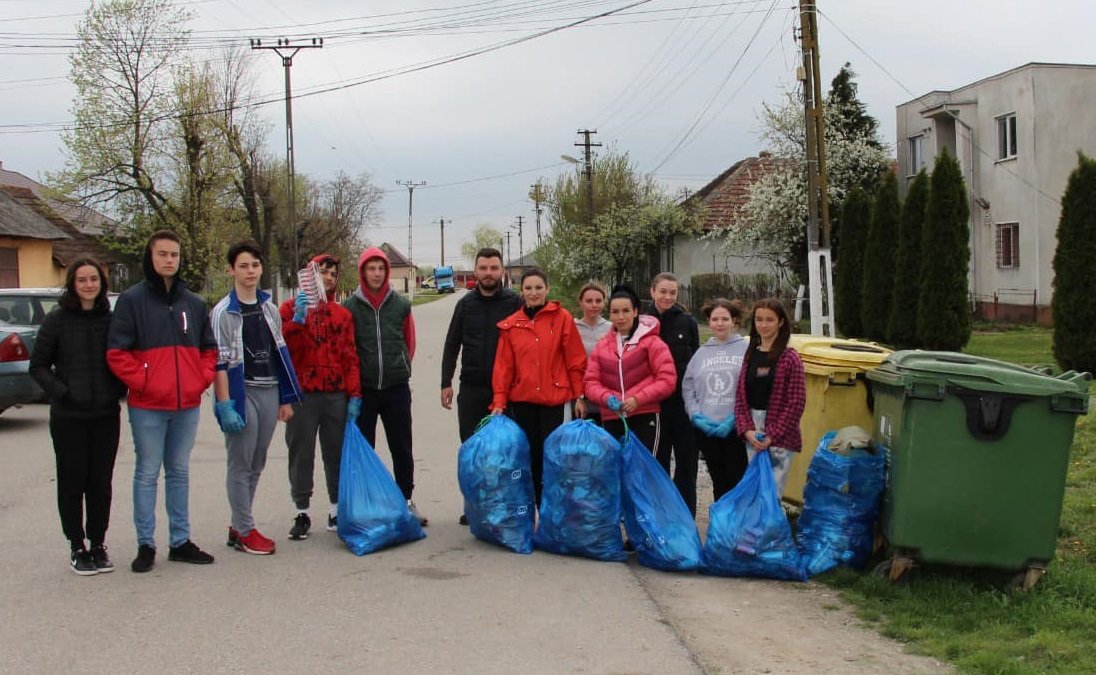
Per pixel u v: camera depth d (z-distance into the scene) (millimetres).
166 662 4457
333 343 6773
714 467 6742
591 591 5641
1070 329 14117
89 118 34531
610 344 6695
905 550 5500
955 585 5523
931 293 19266
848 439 6020
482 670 4395
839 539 5949
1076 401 5305
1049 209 26188
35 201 39531
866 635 4949
